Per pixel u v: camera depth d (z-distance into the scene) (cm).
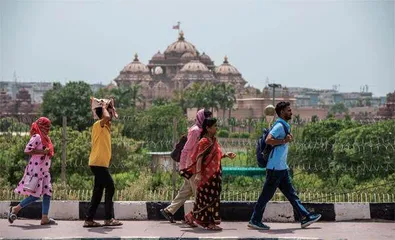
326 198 1328
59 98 9619
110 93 13700
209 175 1084
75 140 1905
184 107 13562
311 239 999
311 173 1888
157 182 1582
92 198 1122
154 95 18388
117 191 1341
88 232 1072
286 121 1095
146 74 19925
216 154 1090
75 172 1859
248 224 1112
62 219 1220
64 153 1402
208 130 1087
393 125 2159
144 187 1469
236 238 1008
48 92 10638
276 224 1162
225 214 1211
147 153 1933
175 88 18550
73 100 9600
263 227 1093
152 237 1016
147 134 1975
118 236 1030
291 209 1190
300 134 2425
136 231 1081
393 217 1195
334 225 1142
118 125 1992
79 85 9844
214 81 19138
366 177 1823
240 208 1209
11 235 1043
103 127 1109
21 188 1133
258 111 13450
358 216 1198
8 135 1877
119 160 1906
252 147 1873
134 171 1875
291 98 13800
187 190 1145
